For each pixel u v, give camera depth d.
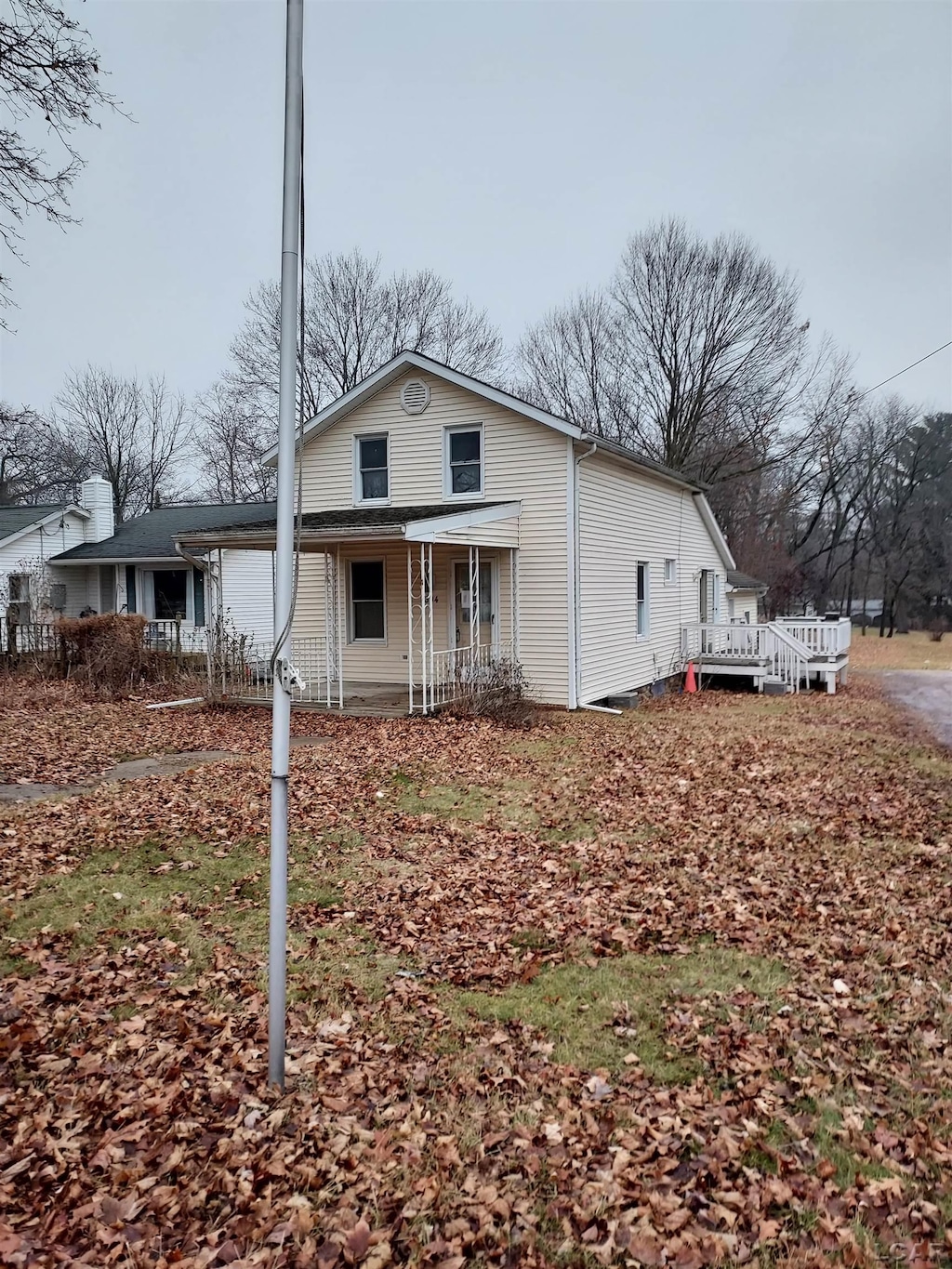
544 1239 2.84
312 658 17.16
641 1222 2.90
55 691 16.30
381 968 5.01
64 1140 3.30
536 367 40.88
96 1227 2.82
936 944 5.36
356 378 40.88
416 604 16.22
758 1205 2.99
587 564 15.52
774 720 14.55
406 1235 2.86
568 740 12.11
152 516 30.14
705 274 35.62
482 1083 3.82
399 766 10.07
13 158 8.78
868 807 8.61
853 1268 2.69
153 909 5.82
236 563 25.70
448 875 6.56
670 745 11.89
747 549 41.66
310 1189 3.08
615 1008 4.53
